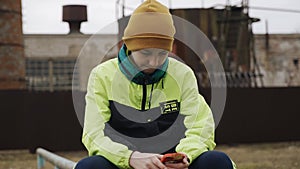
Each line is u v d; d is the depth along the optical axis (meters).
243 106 21.52
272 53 37.31
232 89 21.42
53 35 33.06
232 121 21.44
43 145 20.14
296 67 37.25
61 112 20.23
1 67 26.58
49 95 20.22
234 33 29.47
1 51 26.58
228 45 29.27
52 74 31.81
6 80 26.58
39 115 20.17
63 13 31.23
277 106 21.75
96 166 3.16
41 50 33.25
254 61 30.58
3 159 18.39
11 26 26.73
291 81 37.19
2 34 26.59
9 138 20.33
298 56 37.34
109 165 3.19
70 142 20.19
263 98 21.66
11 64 26.70
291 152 18.41
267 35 36.97
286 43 37.47
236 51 29.45
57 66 33.06
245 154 18.06
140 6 3.26
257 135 21.61
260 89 21.62
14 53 26.80
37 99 20.17
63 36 32.72
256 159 16.33
